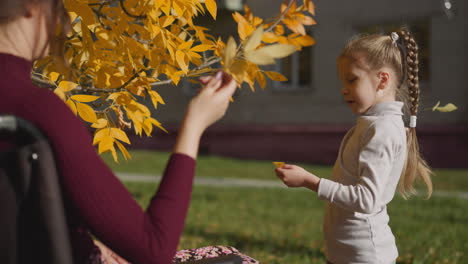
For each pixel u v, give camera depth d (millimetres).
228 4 12281
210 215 7359
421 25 14852
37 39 1247
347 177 2312
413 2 14711
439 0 14328
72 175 1087
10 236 1029
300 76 16312
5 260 1029
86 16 1797
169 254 1144
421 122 14617
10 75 1146
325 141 15672
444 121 14406
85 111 1826
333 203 2244
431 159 14312
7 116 1047
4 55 1169
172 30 2104
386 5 15047
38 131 1062
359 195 2141
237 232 6242
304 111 16016
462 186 10945
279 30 2105
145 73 2148
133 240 1112
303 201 8867
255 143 16328
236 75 1319
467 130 13953
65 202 1121
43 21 1244
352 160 2309
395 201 8969
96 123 1899
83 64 2156
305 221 7148
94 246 1350
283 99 16219
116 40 2062
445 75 14406
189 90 16734
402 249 5516
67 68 1408
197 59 2082
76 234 1249
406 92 2471
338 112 15656
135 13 1907
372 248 2232
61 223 1057
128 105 2031
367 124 2277
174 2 1861
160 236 1134
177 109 16781
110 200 1109
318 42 15789
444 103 14422
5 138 1067
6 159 1031
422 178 2518
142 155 15992
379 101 2367
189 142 1229
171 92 16672
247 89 16516
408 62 2438
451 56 14344
